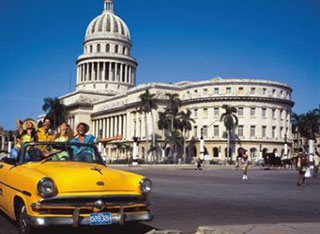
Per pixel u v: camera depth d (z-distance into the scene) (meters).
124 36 125.81
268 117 86.81
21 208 7.09
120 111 102.94
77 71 126.19
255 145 85.31
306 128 96.06
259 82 86.38
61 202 6.47
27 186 6.75
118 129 105.19
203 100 87.25
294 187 20.33
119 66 122.81
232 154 84.94
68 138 10.05
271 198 14.50
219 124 85.94
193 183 22.20
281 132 89.25
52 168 7.27
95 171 7.10
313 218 9.96
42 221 6.33
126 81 123.25
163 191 16.64
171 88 92.88
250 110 86.00
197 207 11.66
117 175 7.16
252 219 9.65
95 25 125.94
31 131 9.84
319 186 21.38
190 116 89.75
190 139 88.81
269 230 7.12
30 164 7.91
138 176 7.31
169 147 90.00
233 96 85.00
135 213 6.95
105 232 7.68
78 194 6.53
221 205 12.20
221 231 6.99
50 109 88.50
